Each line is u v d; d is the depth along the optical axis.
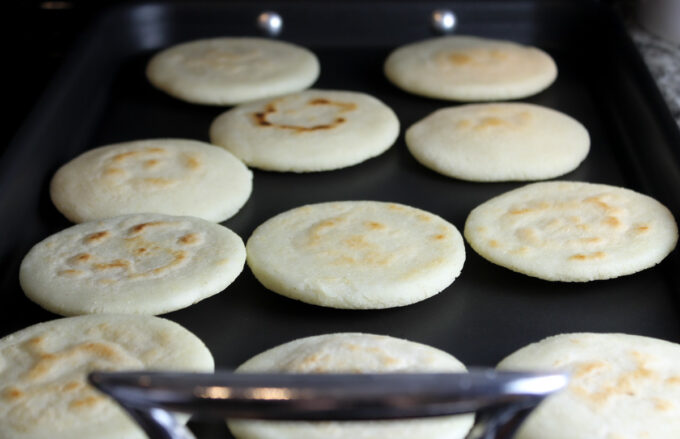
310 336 0.44
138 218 0.48
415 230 0.48
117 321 0.42
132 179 0.52
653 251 0.46
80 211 0.50
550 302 0.45
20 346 0.41
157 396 0.29
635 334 0.44
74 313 0.43
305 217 0.49
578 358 0.40
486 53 0.64
